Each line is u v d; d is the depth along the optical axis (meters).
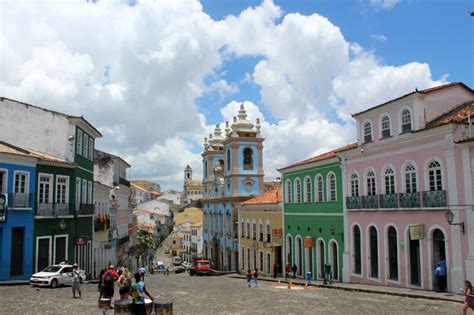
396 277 24.53
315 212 32.94
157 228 102.12
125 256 52.94
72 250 31.31
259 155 56.44
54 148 31.88
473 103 23.64
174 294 22.75
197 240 87.69
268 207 41.16
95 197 38.66
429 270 21.97
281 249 38.88
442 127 21.09
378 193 26.08
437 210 21.59
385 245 25.22
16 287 23.80
